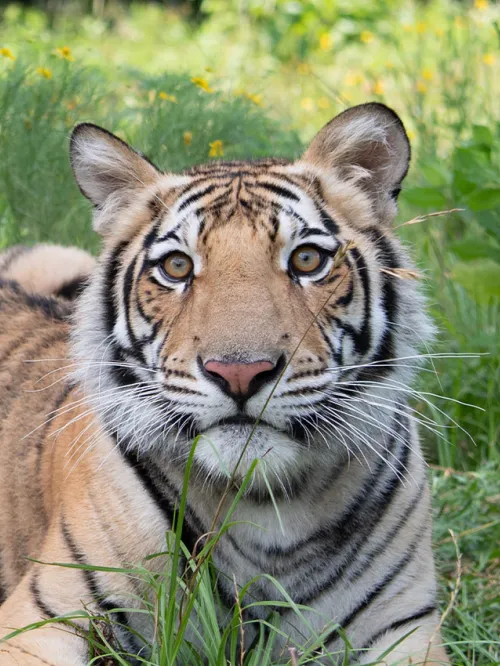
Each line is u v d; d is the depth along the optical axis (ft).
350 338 20.01
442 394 32.60
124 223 21.77
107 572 20.38
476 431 32.37
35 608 20.51
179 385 19.20
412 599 21.03
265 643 20.52
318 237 20.12
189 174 22.02
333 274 19.57
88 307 21.71
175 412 19.34
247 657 20.03
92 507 20.97
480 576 25.94
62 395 24.63
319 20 84.74
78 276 32.40
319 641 18.66
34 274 32.48
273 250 19.79
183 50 84.99
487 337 32.19
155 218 21.27
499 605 24.58
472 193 31.55
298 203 20.49
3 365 26.71
